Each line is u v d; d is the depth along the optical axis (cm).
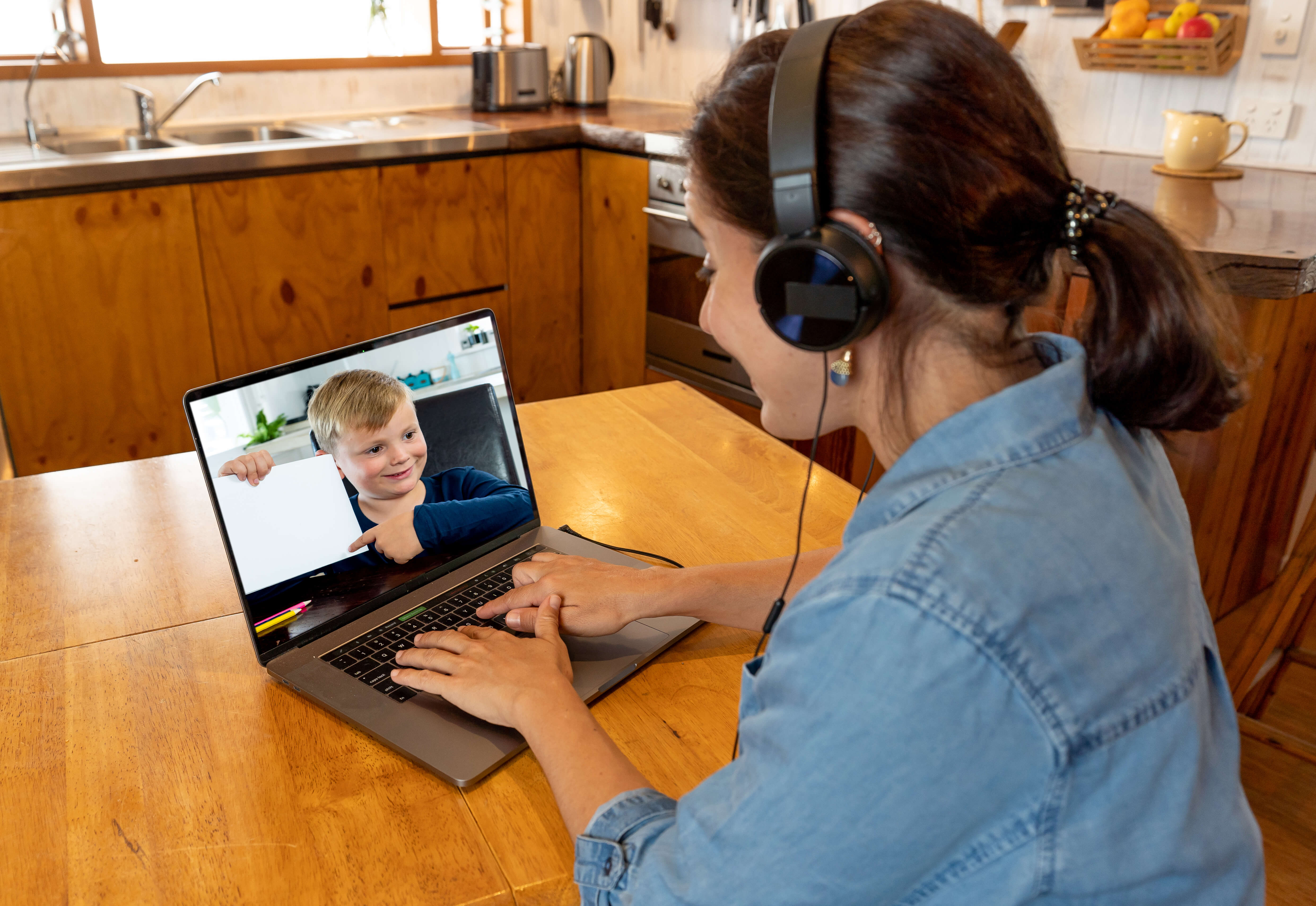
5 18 270
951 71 52
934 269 53
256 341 264
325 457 92
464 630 86
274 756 75
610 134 292
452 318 103
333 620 90
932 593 46
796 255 55
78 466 246
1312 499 244
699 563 103
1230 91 238
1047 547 48
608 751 70
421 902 63
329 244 267
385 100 331
